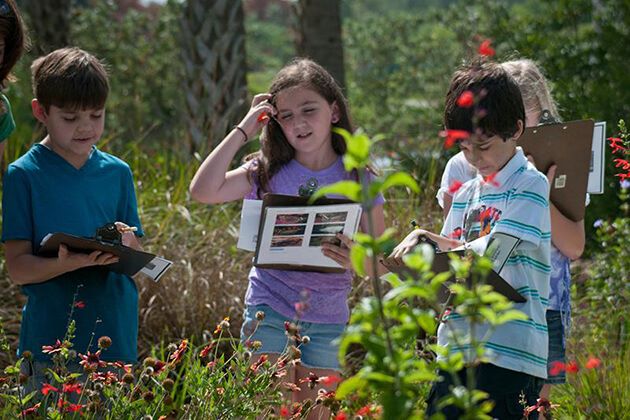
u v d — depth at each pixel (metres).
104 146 8.98
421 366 3.07
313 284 4.88
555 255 4.84
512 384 4.12
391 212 7.71
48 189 4.74
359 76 15.91
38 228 4.71
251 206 4.85
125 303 4.84
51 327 4.67
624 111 9.53
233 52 10.10
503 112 4.11
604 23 10.67
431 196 8.10
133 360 4.89
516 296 4.03
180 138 10.32
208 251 7.50
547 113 5.09
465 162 4.94
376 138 2.96
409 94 15.45
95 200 4.83
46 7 12.77
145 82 15.61
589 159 4.65
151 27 16.92
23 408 4.25
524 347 4.11
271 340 4.85
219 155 4.98
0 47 4.82
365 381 3.06
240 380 4.31
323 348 4.91
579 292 7.75
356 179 5.07
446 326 4.21
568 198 4.71
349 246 4.64
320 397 4.37
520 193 4.20
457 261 3.10
